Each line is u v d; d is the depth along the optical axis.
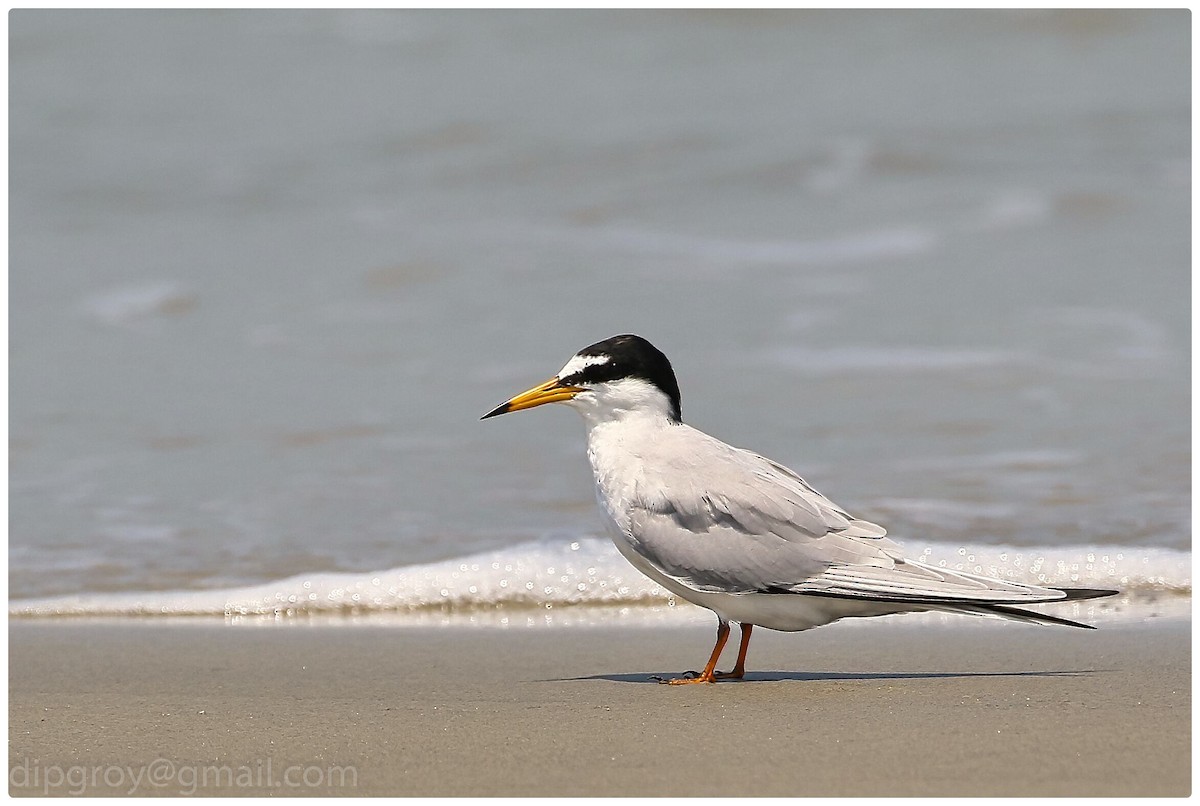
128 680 8.34
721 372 16.27
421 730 7.00
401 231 22.97
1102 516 11.40
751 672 8.40
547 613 10.29
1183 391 15.06
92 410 15.53
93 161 27.47
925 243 21.14
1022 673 8.06
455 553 11.12
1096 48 29.41
